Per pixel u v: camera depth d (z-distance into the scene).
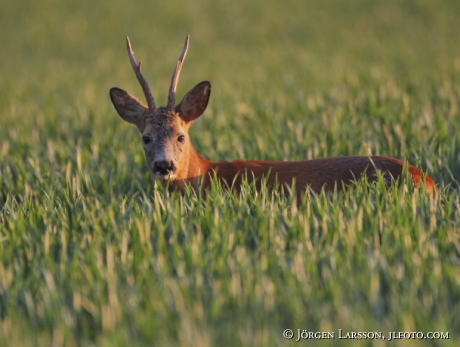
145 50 68.75
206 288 11.20
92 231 13.79
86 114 31.28
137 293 11.04
